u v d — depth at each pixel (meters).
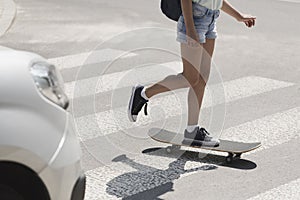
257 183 6.49
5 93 4.12
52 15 16.34
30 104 4.20
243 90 10.21
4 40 13.40
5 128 4.09
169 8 6.91
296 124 8.52
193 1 6.80
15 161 4.13
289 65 12.02
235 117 8.79
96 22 15.48
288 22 16.53
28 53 4.55
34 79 4.27
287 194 6.23
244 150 7.01
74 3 18.47
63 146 4.30
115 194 6.13
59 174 4.25
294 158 7.24
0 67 4.18
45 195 4.23
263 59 12.42
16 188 4.19
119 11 17.22
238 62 12.11
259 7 18.83
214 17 6.97
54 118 4.31
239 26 15.60
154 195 6.13
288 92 10.17
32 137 4.16
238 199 6.08
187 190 6.28
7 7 17.09
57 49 12.73
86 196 6.05
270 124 8.49
